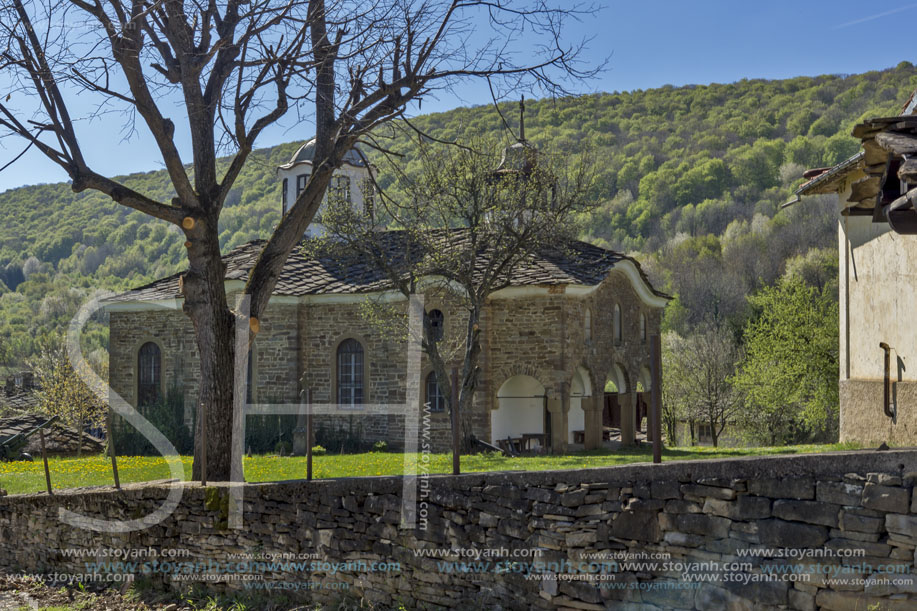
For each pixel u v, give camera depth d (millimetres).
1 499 12336
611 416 36344
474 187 23906
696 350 47062
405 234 27328
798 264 57875
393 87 13039
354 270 28688
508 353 25594
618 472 7258
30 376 36719
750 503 6543
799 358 36438
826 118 100125
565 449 24875
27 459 25531
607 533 7258
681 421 47781
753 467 6555
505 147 25719
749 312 56469
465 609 8047
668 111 116500
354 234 25188
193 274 12305
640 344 30109
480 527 8055
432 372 26297
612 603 7164
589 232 91562
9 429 28219
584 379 27359
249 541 9727
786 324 37125
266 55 12617
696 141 104000
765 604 6398
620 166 100938
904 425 13594
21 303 46062
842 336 16609
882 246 14617
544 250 26781
